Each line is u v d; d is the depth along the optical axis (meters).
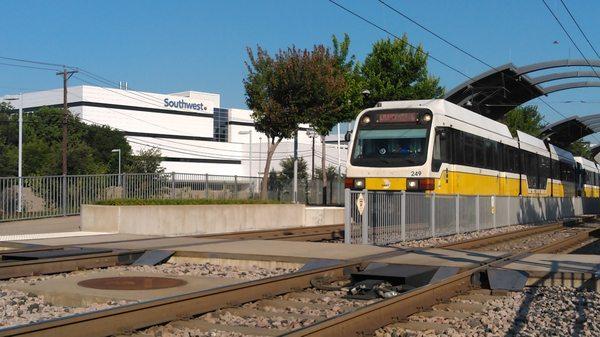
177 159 109.06
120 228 21.70
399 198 20.03
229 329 8.21
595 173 59.31
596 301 10.58
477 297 10.88
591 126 58.84
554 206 39.34
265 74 33.91
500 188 30.22
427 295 9.95
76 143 79.50
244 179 33.78
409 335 8.04
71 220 26.00
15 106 103.62
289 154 97.38
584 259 14.73
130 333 7.71
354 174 24.00
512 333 8.35
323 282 11.59
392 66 42.44
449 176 24.16
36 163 66.50
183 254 15.41
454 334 8.14
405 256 15.05
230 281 12.06
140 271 13.70
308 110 34.22
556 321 9.09
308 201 45.03
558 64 40.41
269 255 14.59
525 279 12.02
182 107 110.38
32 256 14.45
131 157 90.69
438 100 24.52
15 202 25.53
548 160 40.88
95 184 27.80
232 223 26.14
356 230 18.22
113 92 103.31
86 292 10.50
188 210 24.11
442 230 22.83
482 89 43.78
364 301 10.27
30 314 9.17
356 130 24.58
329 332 7.27
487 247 20.81
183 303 8.77
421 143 23.38
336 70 35.56
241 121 123.75
